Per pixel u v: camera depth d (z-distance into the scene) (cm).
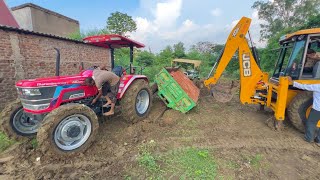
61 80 366
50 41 708
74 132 339
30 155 339
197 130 453
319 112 386
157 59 2455
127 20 2425
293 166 321
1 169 300
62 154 324
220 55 572
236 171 300
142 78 530
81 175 288
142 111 512
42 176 284
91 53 928
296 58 462
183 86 588
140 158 327
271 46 1767
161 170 295
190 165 309
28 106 344
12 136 382
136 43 512
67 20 1703
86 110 350
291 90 471
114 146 372
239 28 518
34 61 650
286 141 409
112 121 495
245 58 529
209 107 646
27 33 621
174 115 522
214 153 351
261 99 535
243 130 460
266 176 292
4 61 563
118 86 441
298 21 2827
